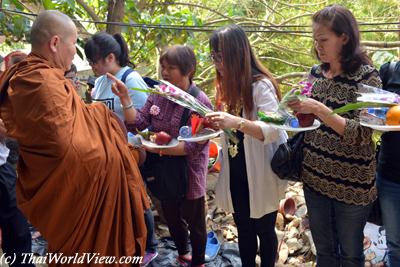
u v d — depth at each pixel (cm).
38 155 148
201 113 187
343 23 161
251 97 188
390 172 183
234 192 206
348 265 189
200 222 231
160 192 218
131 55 388
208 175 336
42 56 162
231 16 472
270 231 210
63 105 148
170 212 237
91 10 354
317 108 161
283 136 202
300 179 194
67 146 146
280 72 619
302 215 299
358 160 171
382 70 186
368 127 163
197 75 514
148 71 475
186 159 217
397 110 153
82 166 149
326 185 179
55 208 152
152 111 215
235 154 194
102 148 156
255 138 183
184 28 307
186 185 217
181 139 187
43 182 151
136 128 219
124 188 162
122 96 213
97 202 156
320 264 198
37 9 336
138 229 168
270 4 590
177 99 187
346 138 163
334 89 172
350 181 174
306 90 175
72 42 167
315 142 180
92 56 225
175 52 207
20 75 149
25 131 148
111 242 162
